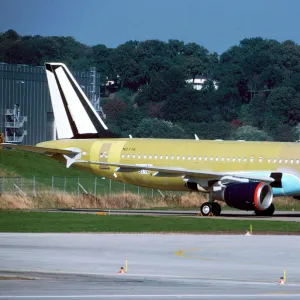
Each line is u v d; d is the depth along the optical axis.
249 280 113.31
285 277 115.81
